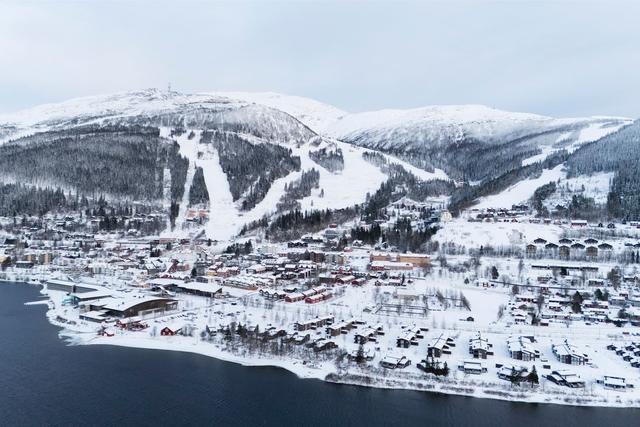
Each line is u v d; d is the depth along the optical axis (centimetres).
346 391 12038
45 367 13325
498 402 11512
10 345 14912
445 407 11281
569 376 12369
